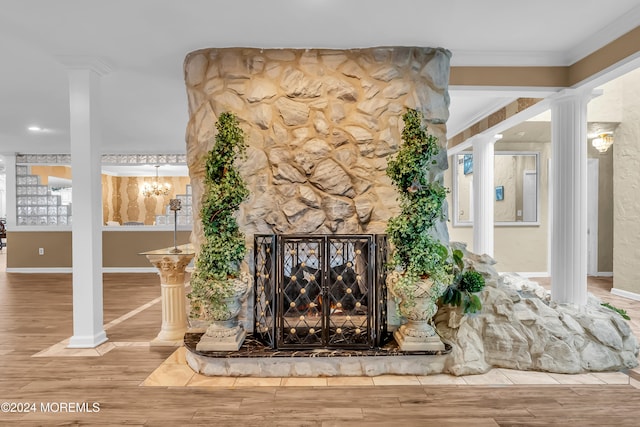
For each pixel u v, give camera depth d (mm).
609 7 2643
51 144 6910
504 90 3492
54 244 7594
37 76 3650
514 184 6934
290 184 3119
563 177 3496
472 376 2752
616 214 5340
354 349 2818
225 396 2469
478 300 2996
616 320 3100
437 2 2545
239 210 3102
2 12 2562
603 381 2680
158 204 11430
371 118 3131
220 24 2779
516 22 2836
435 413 2264
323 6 2572
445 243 3229
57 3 2471
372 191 3125
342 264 2928
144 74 3664
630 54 2812
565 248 3473
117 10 2568
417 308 2746
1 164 9664
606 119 5262
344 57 3156
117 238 7617
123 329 3875
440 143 3197
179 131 6016
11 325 4023
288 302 2877
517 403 2377
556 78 3484
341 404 2365
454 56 3385
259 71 3139
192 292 2906
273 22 2760
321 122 3121
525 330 2951
